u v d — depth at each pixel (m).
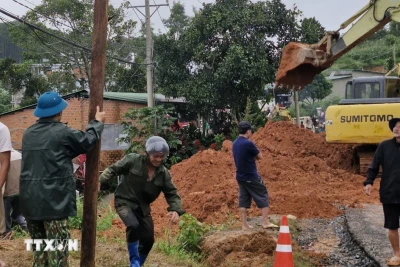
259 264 7.76
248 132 9.14
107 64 34.53
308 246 8.84
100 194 14.59
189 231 8.70
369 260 7.72
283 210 10.93
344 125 13.97
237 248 8.32
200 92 23.77
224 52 24.23
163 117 21.11
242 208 9.20
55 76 35.00
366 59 66.69
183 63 25.12
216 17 23.77
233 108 24.39
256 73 23.02
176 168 15.69
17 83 34.81
